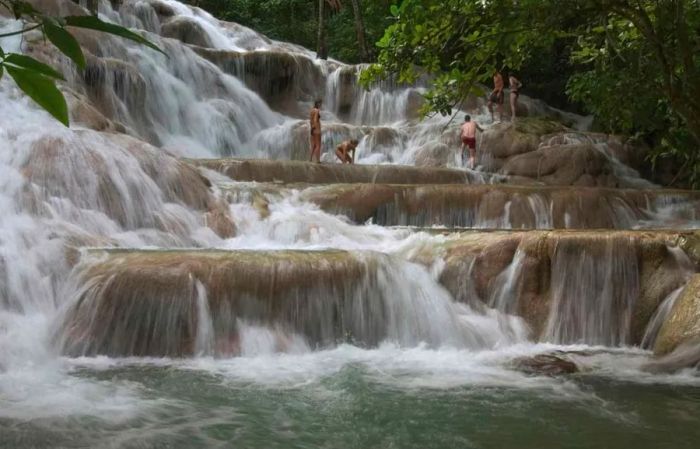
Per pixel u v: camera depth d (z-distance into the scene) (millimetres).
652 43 5566
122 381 5598
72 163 9422
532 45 5859
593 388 5559
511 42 5289
